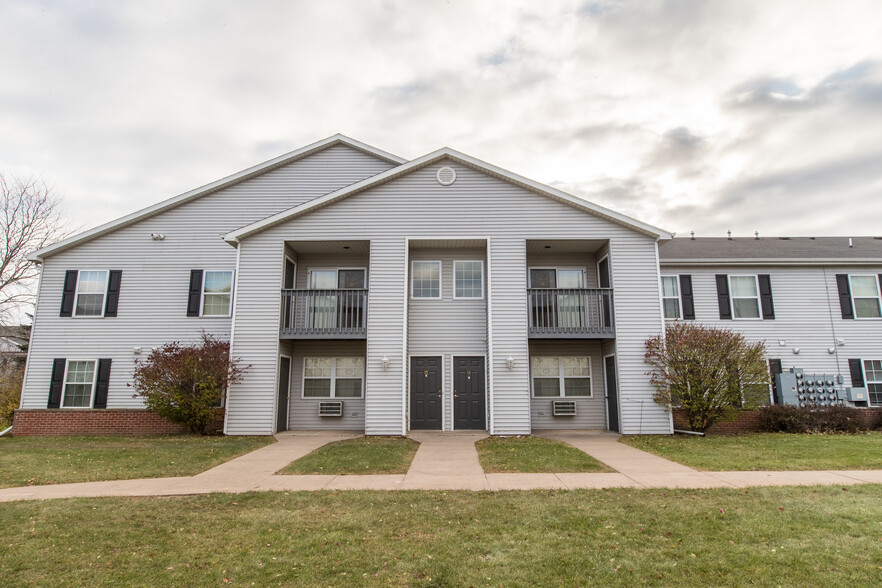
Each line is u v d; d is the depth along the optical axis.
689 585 4.31
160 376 13.77
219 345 14.30
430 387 14.81
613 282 14.30
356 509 6.62
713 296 17.22
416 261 15.48
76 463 9.77
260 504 6.91
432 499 7.10
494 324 14.01
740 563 4.70
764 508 6.36
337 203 14.63
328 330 14.28
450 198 14.59
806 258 17.30
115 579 4.53
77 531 5.76
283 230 14.55
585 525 5.84
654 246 14.44
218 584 4.43
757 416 14.56
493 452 10.88
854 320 17.20
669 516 6.11
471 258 15.51
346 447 11.38
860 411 14.56
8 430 14.95
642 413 13.76
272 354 14.05
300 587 4.36
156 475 8.82
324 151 17.44
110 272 16.61
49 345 16.20
